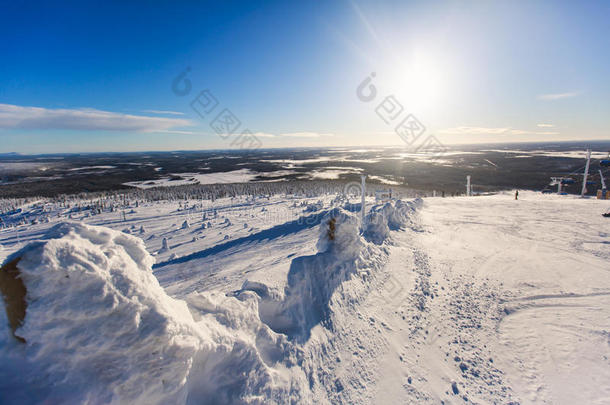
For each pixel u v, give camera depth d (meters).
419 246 9.59
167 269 9.58
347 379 3.71
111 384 1.80
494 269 7.71
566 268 7.73
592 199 21.36
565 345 4.59
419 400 3.57
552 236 10.88
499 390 3.75
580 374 3.98
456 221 13.86
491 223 13.30
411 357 4.33
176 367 2.01
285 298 3.96
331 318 4.46
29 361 1.67
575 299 6.09
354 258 6.06
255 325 3.27
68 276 1.68
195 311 2.81
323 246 6.00
